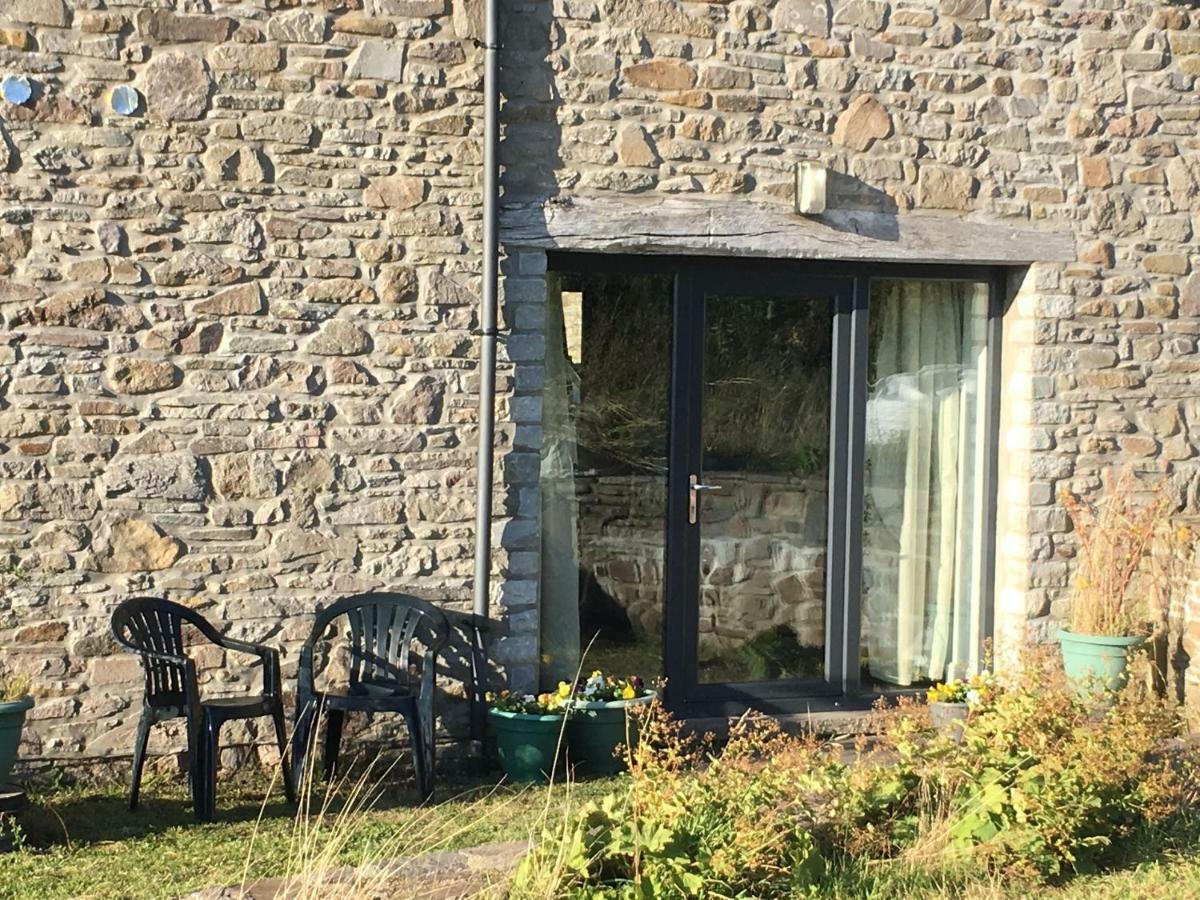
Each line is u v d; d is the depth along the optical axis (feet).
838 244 21.42
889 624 23.17
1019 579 22.61
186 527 19.02
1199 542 21.91
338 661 19.61
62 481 18.53
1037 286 22.40
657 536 21.72
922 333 23.09
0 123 18.16
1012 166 22.22
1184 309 23.13
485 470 19.93
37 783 18.42
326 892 13.71
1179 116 22.98
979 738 16.78
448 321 19.92
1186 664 22.21
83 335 18.54
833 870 14.73
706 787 14.88
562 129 20.29
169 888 14.58
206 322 19.02
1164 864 15.97
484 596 20.02
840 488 22.47
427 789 18.19
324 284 19.44
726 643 22.03
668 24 20.63
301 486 19.44
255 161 19.11
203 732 17.57
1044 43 22.33
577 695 19.60
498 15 19.58
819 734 21.54
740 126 20.98
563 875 13.47
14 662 18.38
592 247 20.39
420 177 19.74
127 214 18.66
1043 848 15.47
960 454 23.35
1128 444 22.95
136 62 18.63
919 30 21.75
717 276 21.67
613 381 21.43
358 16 19.40
